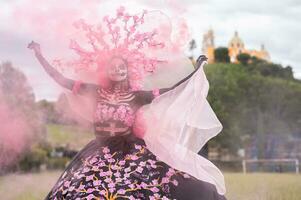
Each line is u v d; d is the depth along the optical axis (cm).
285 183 1148
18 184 966
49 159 1309
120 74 551
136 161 527
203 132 573
